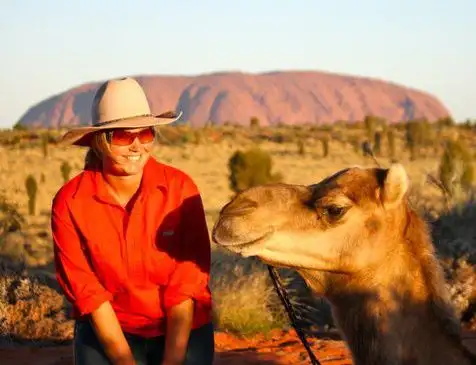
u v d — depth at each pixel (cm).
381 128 8575
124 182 507
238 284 1069
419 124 6244
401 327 462
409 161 5409
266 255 479
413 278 468
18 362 885
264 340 1004
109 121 493
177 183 516
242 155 2633
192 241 519
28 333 1008
